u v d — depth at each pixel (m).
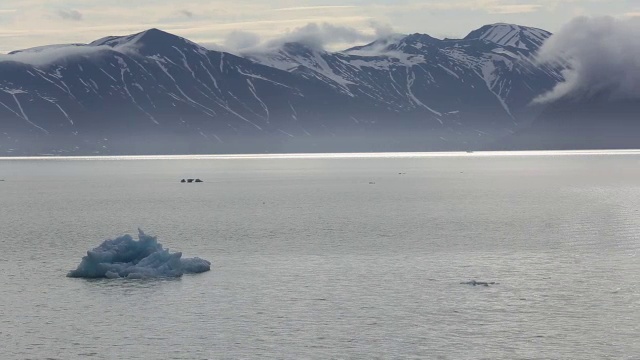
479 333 157.75
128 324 165.62
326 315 171.00
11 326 164.75
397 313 172.12
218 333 159.12
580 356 144.62
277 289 195.00
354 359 144.12
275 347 150.62
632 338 153.62
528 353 146.38
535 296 185.38
